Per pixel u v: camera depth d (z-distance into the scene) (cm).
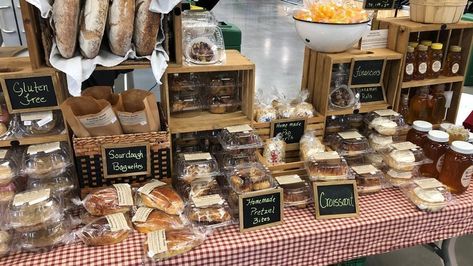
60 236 130
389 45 190
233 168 156
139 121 143
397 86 187
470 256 238
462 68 197
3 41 421
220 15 1104
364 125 194
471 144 164
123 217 138
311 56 188
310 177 157
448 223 159
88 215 142
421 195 156
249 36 840
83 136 142
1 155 143
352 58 174
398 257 245
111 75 199
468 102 259
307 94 190
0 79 134
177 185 158
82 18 129
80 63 130
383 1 192
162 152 151
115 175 148
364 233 149
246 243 135
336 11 169
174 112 172
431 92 204
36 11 133
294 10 186
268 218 144
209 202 143
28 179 146
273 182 151
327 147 180
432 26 180
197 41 155
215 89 171
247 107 170
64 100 148
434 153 171
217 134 171
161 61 138
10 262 124
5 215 133
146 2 130
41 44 139
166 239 129
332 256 149
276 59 668
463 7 179
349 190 153
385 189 170
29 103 141
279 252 140
